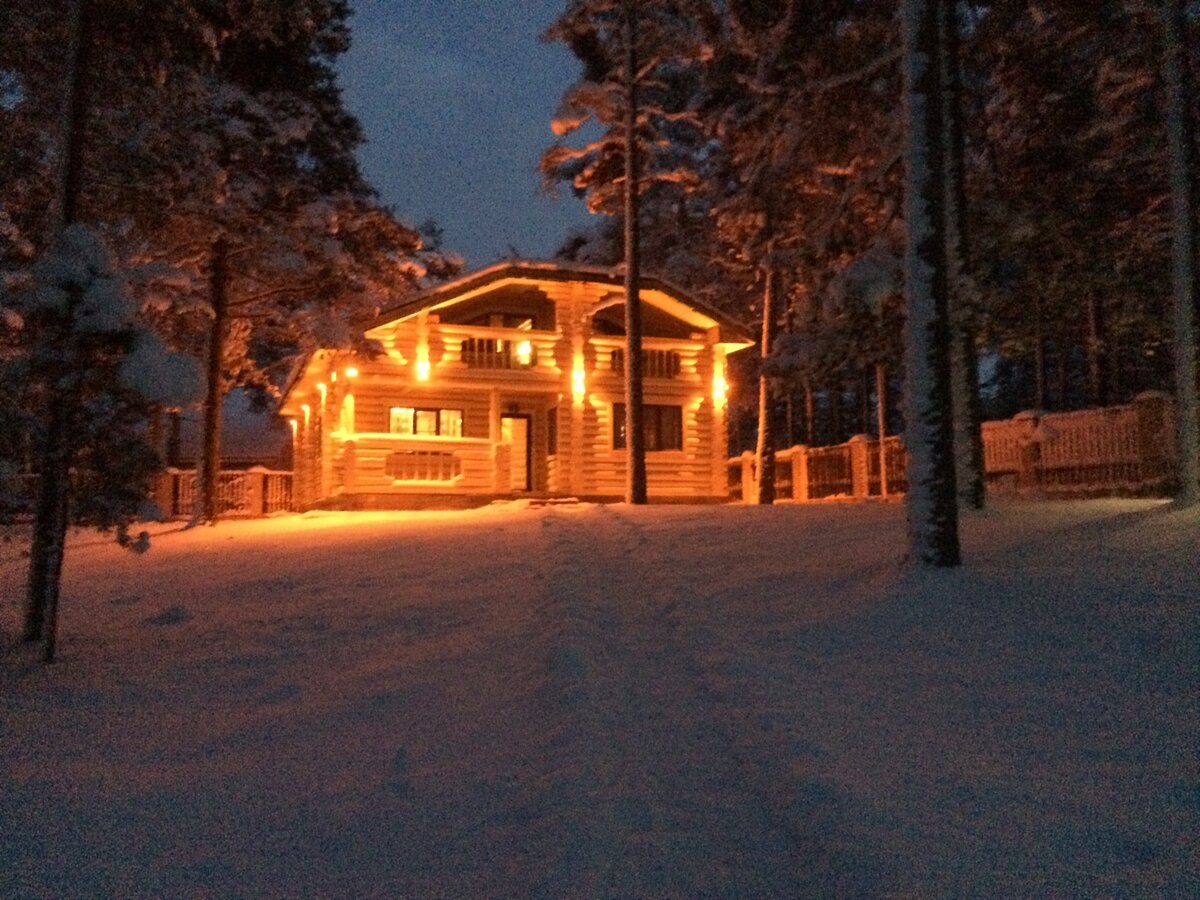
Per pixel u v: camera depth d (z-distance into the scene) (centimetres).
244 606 1092
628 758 554
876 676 672
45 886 445
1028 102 1652
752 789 520
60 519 899
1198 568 874
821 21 1521
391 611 976
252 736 641
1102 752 536
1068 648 693
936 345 938
